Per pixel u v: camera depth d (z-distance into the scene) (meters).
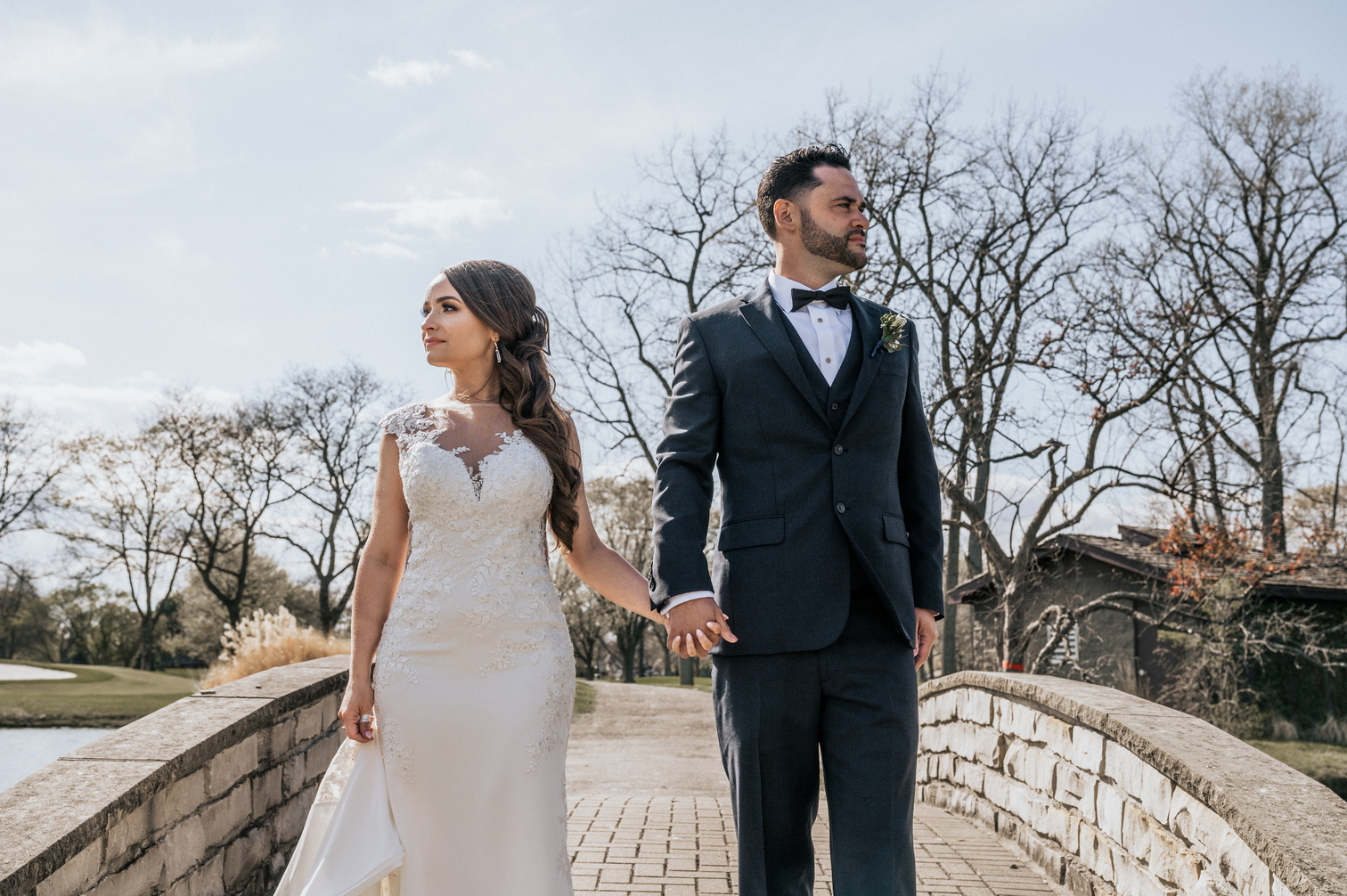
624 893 3.99
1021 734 4.80
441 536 2.65
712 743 13.44
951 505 16.23
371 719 2.65
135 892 2.84
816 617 2.40
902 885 2.36
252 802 3.82
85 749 3.17
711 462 2.54
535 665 2.64
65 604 48.50
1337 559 15.71
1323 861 2.20
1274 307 20.52
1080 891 3.95
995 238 16.55
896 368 2.59
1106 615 18.66
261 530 34.53
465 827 2.53
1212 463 16.30
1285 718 16.39
